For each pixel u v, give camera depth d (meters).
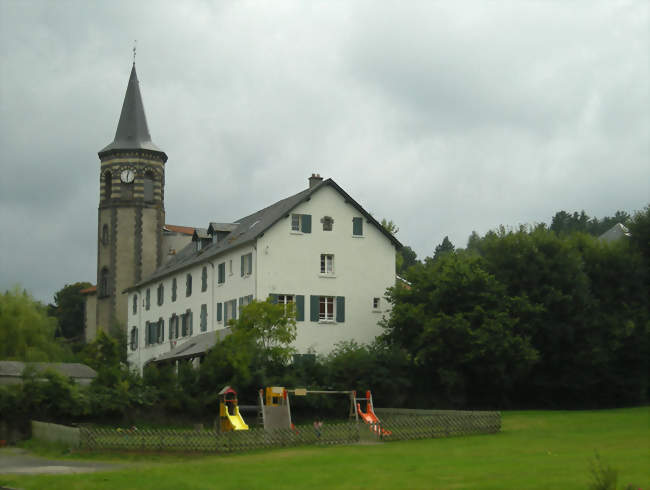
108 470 24.12
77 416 37.97
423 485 18.94
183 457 28.16
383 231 56.00
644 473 19.70
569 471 20.47
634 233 54.22
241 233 57.69
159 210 81.19
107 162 81.19
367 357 47.50
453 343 47.28
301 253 53.06
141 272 79.50
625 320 49.81
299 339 52.12
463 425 33.50
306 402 43.88
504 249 51.03
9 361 45.50
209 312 58.53
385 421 36.66
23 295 51.44
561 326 49.06
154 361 59.62
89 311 86.94
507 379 47.72
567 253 50.47
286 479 20.55
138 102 83.38
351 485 19.27
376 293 55.31
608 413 41.94
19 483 20.58
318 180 58.53
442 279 48.69
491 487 18.23
